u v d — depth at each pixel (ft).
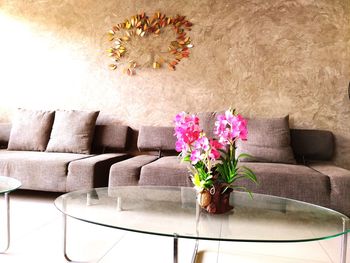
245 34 10.96
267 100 10.85
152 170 8.25
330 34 10.42
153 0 11.54
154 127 11.02
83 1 12.11
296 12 10.64
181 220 4.65
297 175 7.70
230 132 4.93
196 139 5.02
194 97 11.31
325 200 7.51
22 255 5.84
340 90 10.39
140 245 6.54
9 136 11.58
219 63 11.13
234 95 11.05
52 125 11.23
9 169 9.11
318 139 9.99
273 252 6.39
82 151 10.55
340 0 10.36
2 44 12.75
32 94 12.54
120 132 11.18
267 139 9.63
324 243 6.95
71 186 8.76
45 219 7.84
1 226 7.30
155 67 11.55
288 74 10.70
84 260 5.72
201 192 5.04
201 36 11.23
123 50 11.78
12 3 12.66
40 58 12.46
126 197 5.85
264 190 7.75
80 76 12.18
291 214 5.06
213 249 6.50
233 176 5.10
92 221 4.45
